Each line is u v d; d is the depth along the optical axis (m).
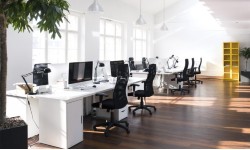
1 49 2.20
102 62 4.94
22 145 2.37
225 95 7.15
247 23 10.02
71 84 3.92
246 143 3.31
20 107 3.47
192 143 3.32
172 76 7.84
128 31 9.25
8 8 2.10
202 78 11.53
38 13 2.09
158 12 11.80
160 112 5.10
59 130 3.14
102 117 4.67
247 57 10.62
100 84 4.48
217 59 11.26
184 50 11.64
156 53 12.05
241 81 10.42
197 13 11.27
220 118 4.61
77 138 3.29
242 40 10.95
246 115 4.83
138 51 10.65
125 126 3.95
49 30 2.17
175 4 11.53
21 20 2.46
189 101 6.28
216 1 5.77
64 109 3.08
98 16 7.17
